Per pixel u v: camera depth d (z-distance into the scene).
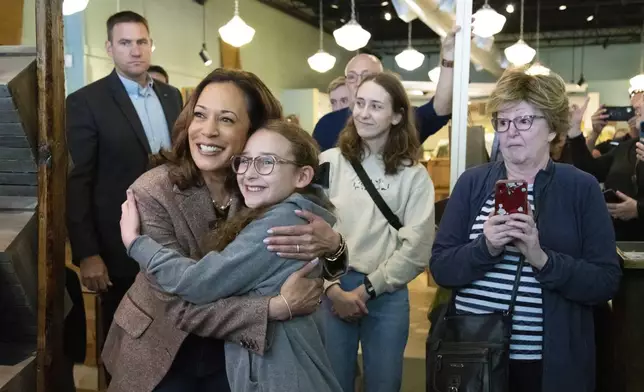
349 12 11.00
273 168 1.49
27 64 1.50
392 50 14.18
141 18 2.80
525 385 1.73
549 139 1.77
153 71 4.35
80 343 2.22
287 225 1.46
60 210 1.61
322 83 12.14
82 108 2.60
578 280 1.66
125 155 2.62
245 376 1.42
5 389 1.41
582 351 1.71
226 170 1.59
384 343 2.21
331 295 2.14
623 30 12.37
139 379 1.48
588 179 1.77
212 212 1.57
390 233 2.22
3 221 1.52
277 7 9.94
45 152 1.54
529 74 1.74
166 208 1.50
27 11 4.07
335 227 2.18
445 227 1.89
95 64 5.59
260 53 9.40
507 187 1.67
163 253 1.43
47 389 1.57
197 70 7.57
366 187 2.21
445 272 1.82
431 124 2.80
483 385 1.62
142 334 1.50
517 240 1.67
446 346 1.70
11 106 1.43
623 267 1.94
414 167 2.26
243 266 1.42
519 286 1.73
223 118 1.53
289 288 1.43
